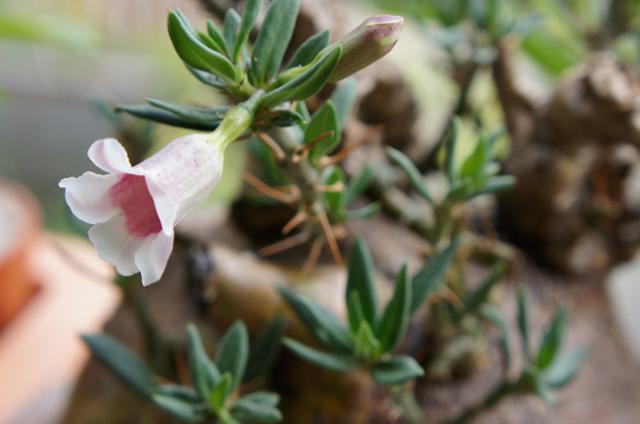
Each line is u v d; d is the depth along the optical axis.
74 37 0.40
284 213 0.29
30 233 0.46
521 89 0.31
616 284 0.43
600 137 0.30
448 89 0.37
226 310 0.28
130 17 0.74
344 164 0.28
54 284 0.48
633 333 0.41
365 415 0.27
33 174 0.86
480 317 0.29
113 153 0.19
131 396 0.30
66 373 0.41
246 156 0.29
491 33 0.29
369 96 0.30
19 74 0.78
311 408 0.28
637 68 0.32
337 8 0.28
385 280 0.29
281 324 0.26
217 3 0.26
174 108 0.21
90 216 0.20
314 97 0.27
